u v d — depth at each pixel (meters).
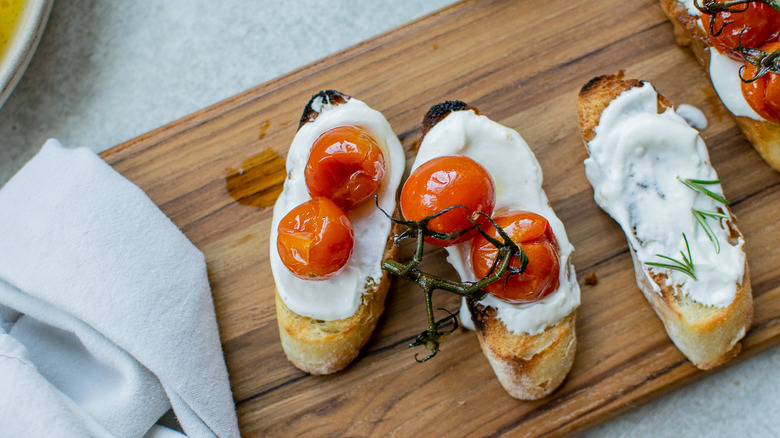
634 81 0.52
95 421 0.52
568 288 0.51
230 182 0.55
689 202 0.50
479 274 0.49
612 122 0.51
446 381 0.53
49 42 0.59
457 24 0.55
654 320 0.52
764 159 0.53
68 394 0.53
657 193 0.51
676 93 0.54
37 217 0.53
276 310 0.54
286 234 0.49
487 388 0.53
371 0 0.58
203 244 0.55
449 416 0.53
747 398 0.53
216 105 0.56
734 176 0.53
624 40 0.55
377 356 0.53
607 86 0.52
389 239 0.52
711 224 0.51
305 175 0.50
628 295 0.53
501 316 0.51
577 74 0.54
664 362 0.52
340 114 0.52
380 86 0.55
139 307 0.52
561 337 0.51
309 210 0.49
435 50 0.55
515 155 0.51
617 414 0.52
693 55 0.54
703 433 0.53
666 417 0.53
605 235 0.53
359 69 0.55
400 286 0.54
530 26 0.55
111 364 0.53
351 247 0.50
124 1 0.59
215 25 0.59
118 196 0.54
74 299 0.52
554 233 0.51
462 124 0.51
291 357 0.53
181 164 0.56
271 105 0.56
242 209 0.55
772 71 0.48
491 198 0.49
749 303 0.51
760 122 0.52
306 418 0.53
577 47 0.55
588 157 0.54
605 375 0.52
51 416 0.51
